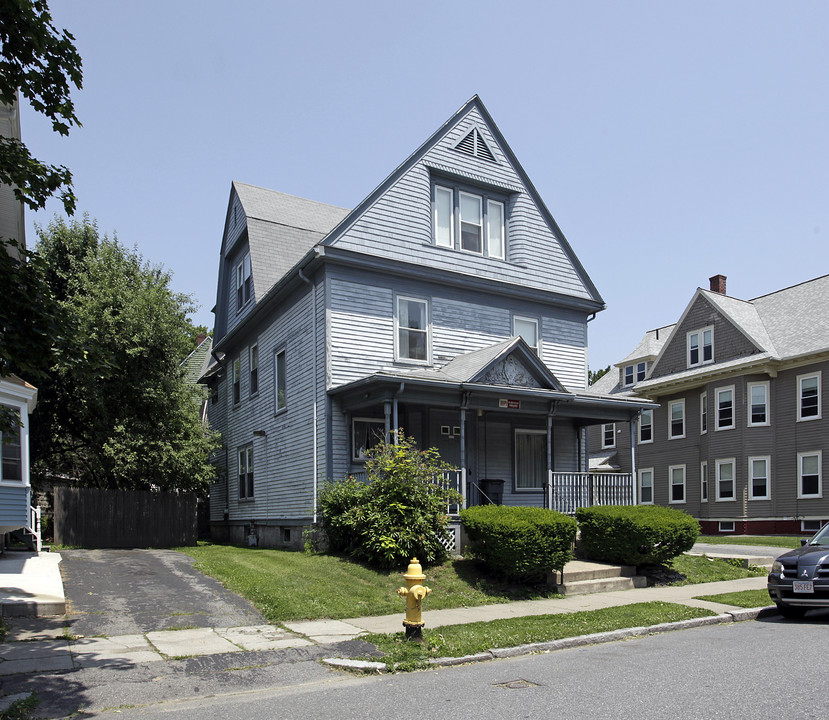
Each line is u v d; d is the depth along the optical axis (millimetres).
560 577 13070
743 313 33094
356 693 6512
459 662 7746
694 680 6762
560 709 5883
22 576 12070
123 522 20156
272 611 10031
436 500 13383
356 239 16719
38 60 7031
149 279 22766
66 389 22250
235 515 23312
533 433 19156
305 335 17578
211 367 27516
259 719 5723
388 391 14398
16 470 15719
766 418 30203
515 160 19875
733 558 16516
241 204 22516
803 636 9094
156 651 7949
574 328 20672
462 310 18453
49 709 6004
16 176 7027
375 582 12016
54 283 24172
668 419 35906
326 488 15266
